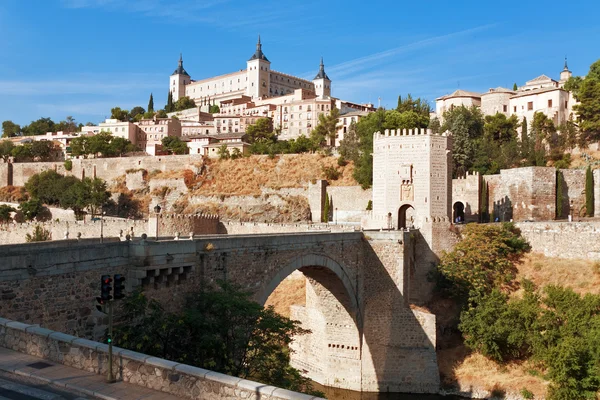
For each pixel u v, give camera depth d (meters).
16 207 140.88
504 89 145.38
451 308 61.56
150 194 143.00
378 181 72.19
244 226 87.94
